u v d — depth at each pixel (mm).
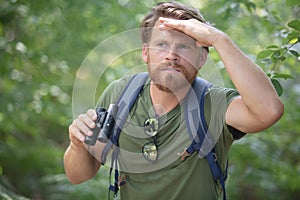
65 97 11992
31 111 10992
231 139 4059
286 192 13398
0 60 10008
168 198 4035
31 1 10164
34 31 10758
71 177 4461
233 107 3945
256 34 8586
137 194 4117
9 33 10344
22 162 13789
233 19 8227
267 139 10148
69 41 11406
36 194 13797
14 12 9969
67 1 10672
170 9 4043
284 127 9875
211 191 3998
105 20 11180
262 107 3771
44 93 11078
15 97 10680
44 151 13703
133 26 11195
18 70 10492
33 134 12336
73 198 12414
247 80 3799
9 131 12039
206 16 8719
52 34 11273
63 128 14523
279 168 10617
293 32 5059
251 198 13359
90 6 10781
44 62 10953
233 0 6973
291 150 10781
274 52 4965
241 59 3875
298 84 9203
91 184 11344
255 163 10617
